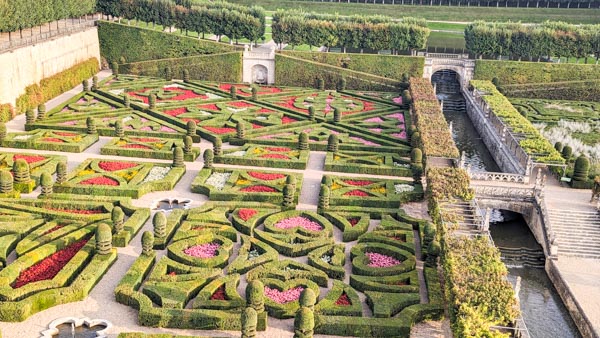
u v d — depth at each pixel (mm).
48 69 79750
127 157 57469
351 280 36375
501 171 65188
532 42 98938
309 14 102812
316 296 34281
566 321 39500
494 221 53281
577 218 49000
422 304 33750
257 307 31562
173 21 103125
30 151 57906
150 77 93938
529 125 67562
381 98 86688
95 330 31484
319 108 77750
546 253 46344
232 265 37125
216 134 63750
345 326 31719
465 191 45219
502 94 89250
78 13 93438
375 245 40250
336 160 57656
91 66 94250
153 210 46375
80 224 41250
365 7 139000
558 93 93375
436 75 105625
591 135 73625
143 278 35844
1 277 33812
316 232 41812
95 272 35375
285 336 31281
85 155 57406
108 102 75562
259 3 141875
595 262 45000
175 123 68500
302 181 52344
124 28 98062
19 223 40438
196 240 39594
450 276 33281
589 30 97812
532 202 51000
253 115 72688
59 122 66312
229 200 47906
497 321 30031
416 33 99438
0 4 70375
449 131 62250
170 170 52969
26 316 31719
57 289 33469
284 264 37312
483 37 99812
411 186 51812
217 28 101812
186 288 34062
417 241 42844
